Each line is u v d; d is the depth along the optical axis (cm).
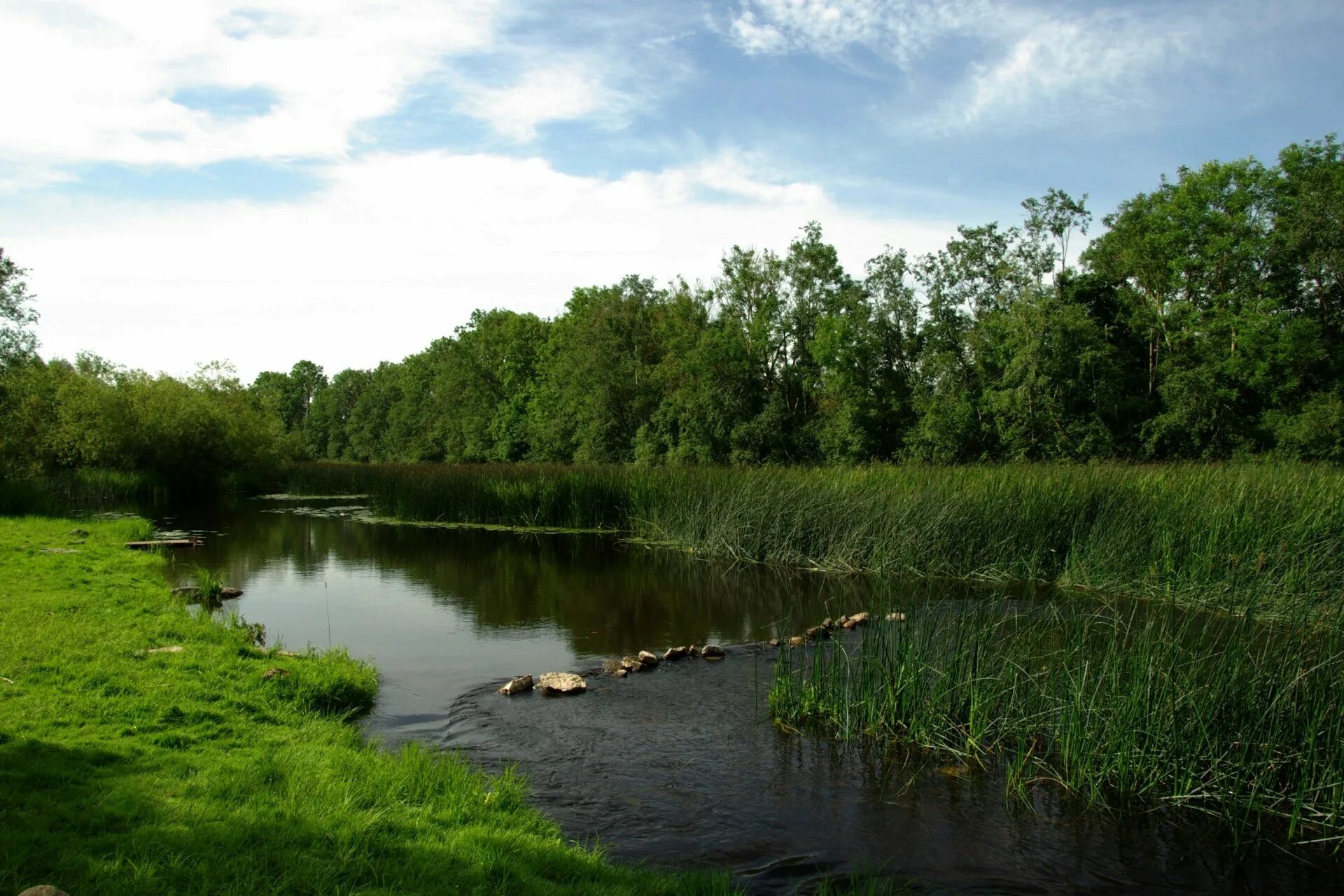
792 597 1334
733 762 649
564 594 1375
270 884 370
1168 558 1218
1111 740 612
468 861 422
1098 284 3659
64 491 2892
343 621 1158
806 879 478
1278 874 498
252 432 3791
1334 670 621
